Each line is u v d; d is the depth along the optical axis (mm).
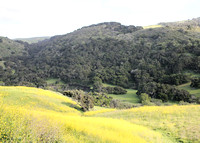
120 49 110125
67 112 21797
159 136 11281
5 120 6441
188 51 81500
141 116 17359
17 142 5469
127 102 54719
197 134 10969
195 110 16984
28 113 9656
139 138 10109
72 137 8289
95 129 10633
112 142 8742
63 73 95688
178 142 10516
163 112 17422
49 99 24594
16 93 22344
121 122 14227
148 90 57531
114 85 80812
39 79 86438
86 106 25750
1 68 102875
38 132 6688
